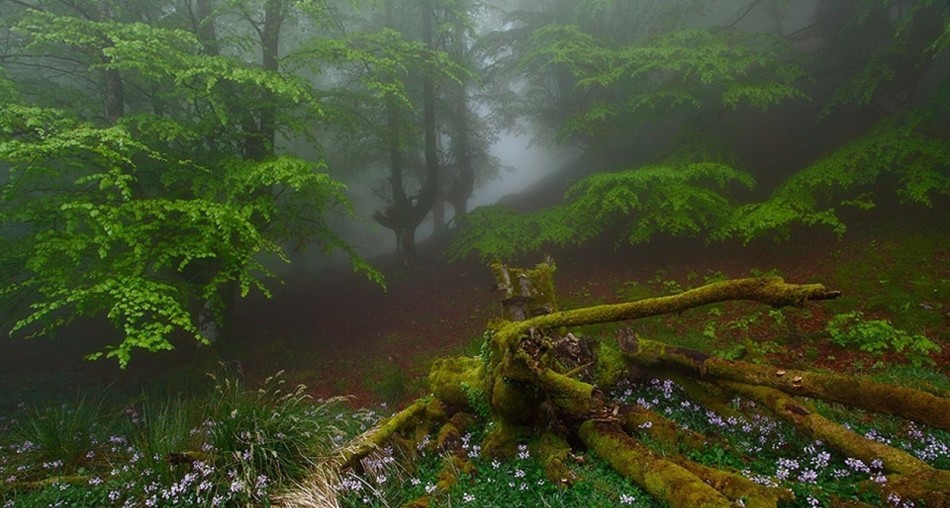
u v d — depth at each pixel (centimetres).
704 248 1022
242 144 853
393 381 746
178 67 680
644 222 884
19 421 640
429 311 1109
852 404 320
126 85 914
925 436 358
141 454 450
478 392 443
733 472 314
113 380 907
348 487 367
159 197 690
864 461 300
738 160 1011
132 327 528
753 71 1020
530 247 993
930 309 653
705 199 842
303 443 412
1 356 1148
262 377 892
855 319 662
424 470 398
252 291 1432
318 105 782
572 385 346
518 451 385
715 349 677
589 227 982
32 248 593
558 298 962
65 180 751
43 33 624
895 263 771
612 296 928
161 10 939
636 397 475
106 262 618
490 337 446
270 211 778
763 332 709
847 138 1060
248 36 813
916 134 787
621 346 500
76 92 795
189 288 705
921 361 562
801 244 915
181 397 773
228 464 385
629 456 325
